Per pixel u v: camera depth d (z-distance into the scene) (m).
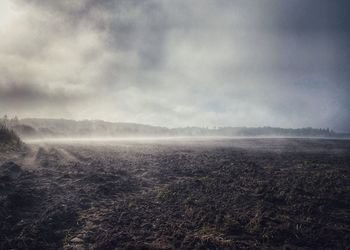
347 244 10.28
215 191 17.67
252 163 27.52
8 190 16.27
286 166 26.31
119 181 20.61
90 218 13.45
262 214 13.28
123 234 11.51
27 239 10.65
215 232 11.68
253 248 10.18
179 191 17.86
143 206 15.32
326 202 14.70
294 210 13.82
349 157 32.88
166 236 11.40
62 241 11.02
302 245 10.44
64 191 17.73
